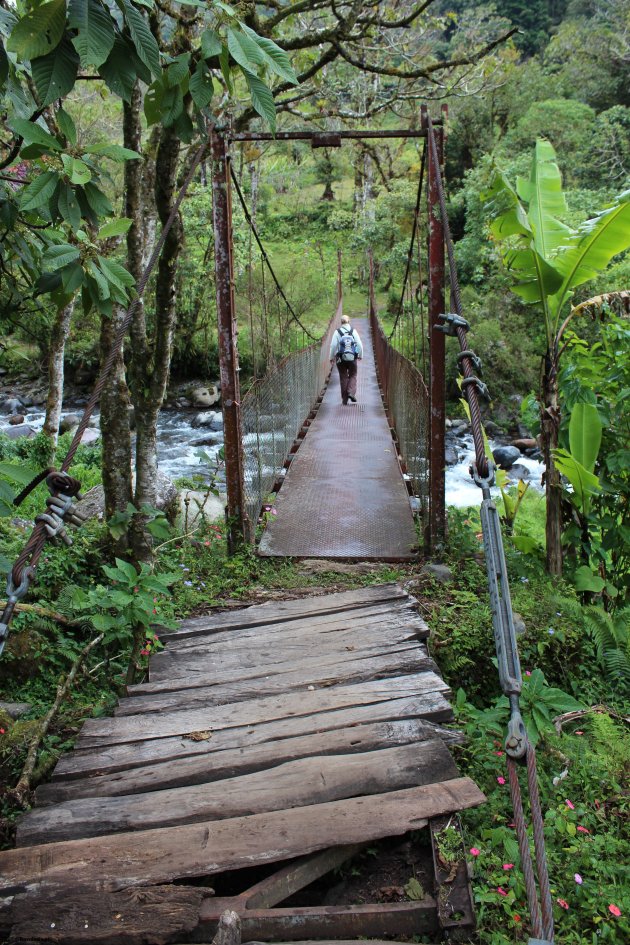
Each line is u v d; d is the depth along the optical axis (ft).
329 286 85.15
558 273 16.08
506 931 6.90
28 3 5.88
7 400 53.57
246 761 8.80
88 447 36.99
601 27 95.35
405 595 13.56
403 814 7.70
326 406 38.27
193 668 11.34
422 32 27.78
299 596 14.21
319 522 18.57
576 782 9.39
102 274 7.82
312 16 24.84
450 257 9.87
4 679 12.37
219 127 14.94
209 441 46.57
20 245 10.94
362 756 8.68
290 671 11.03
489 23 79.00
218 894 7.52
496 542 5.49
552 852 8.02
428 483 16.40
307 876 7.26
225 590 14.76
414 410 20.36
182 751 9.12
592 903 7.25
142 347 14.65
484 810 8.65
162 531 12.14
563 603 13.79
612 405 16.55
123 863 7.20
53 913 6.66
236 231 53.67
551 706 10.25
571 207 54.80
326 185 123.54
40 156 7.14
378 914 6.81
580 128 73.41
